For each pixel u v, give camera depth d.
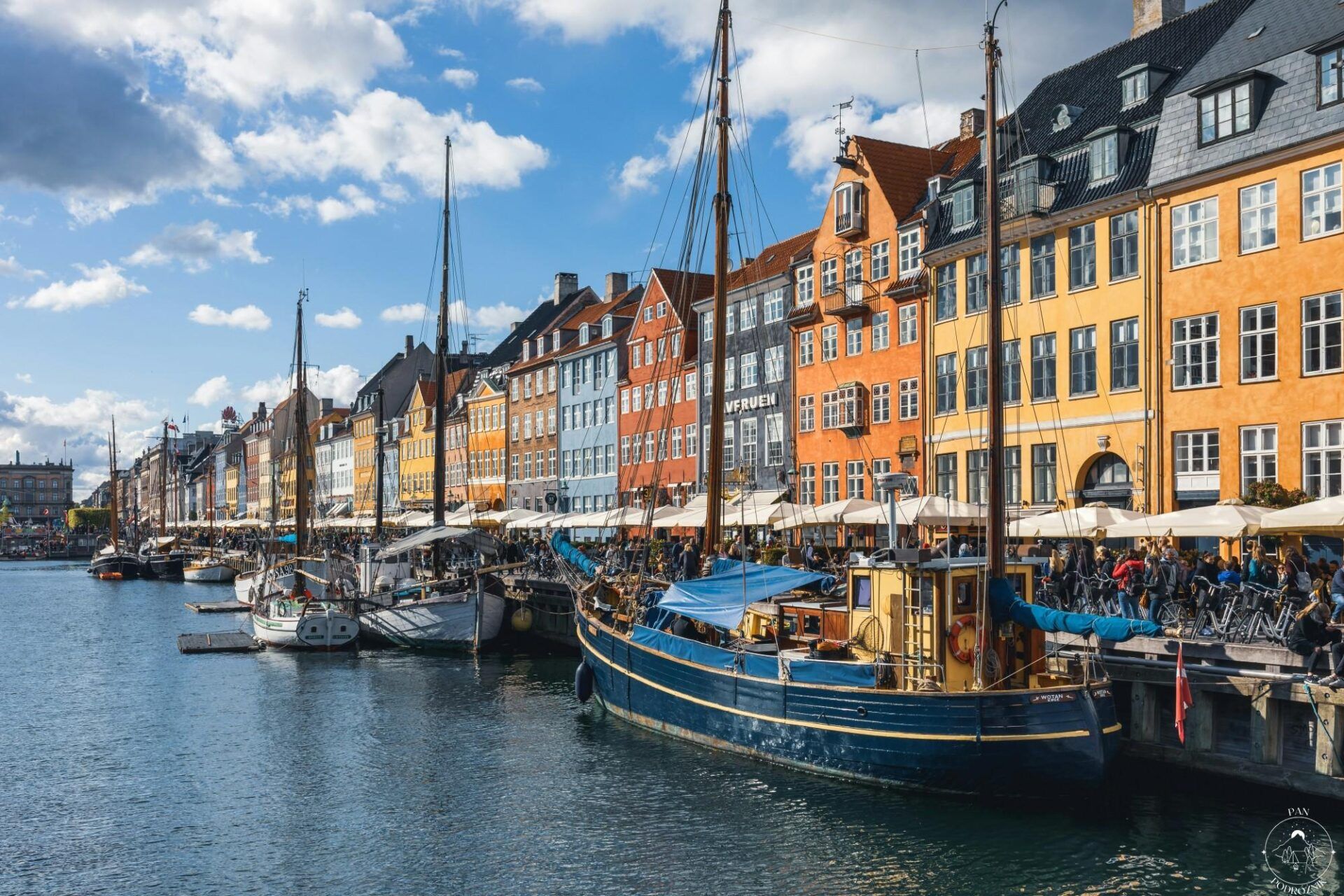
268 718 29.05
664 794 20.58
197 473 188.62
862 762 19.88
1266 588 20.22
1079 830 17.67
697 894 15.97
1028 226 36.84
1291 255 29.22
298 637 41.44
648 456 63.44
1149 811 18.45
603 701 28.45
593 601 30.52
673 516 38.72
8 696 33.59
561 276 91.31
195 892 16.66
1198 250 31.75
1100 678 20.78
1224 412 30.73
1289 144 28.98
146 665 39.78
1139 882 15.69
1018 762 18.25
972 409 39.66
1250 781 18.81
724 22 29.02
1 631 53.69
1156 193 32.66
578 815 19.69
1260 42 31.44
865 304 44.88
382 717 28.75
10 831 19.67
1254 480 29.97
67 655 43.47
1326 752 17.56
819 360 48.38
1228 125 31.03
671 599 24.23
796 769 21.11
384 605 41.81
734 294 54.72
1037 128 40.59
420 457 102.38
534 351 82.56
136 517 158.00
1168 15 39.72
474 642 39.47
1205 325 31.45
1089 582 24.02
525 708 29.47
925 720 18.92
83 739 27.06
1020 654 20.20
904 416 43.22
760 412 52.56
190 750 25.69
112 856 18.27
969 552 24.33
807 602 23.20
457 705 30.20
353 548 61.47
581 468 72.56
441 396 46.00
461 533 40.47
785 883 16.19
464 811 20.20
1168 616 21.48
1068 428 35.56
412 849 18.28
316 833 19.25
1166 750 20.23
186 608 66.56
